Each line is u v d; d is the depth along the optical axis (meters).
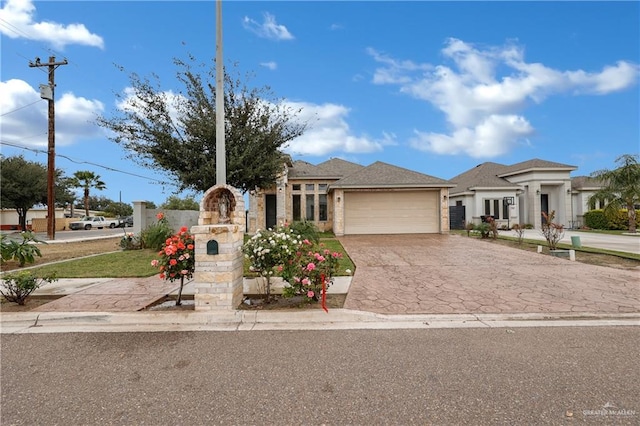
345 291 6.11
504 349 3.55
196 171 11.00
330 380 2.90
